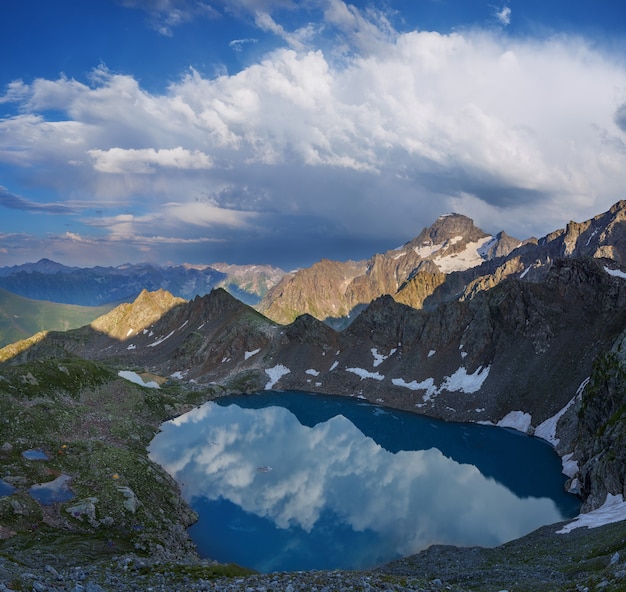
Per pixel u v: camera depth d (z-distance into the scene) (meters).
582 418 124.06
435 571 71.62
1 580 24.08
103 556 62.94
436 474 132.00
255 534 93.00
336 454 150.00
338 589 32.12
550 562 63.38
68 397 150.00
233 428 176.50
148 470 104.19
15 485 83.81
